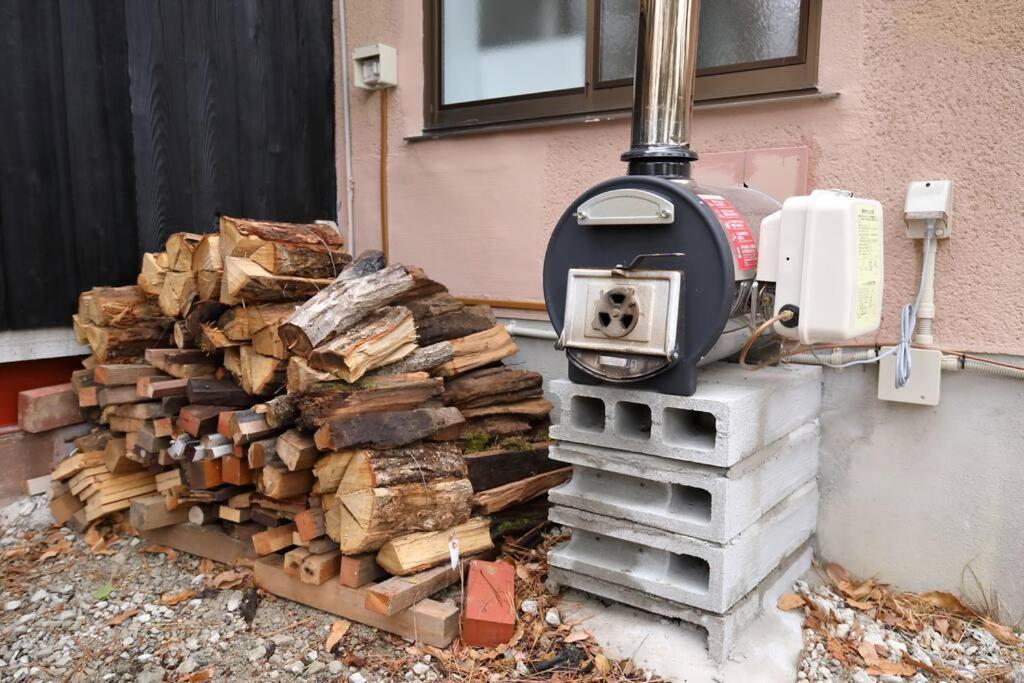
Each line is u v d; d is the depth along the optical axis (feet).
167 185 11.45
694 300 7.19
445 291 10.62
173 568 9.57
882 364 8.84
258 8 12.49
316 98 13.57
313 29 13.41
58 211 10.32
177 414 9.29
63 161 10.31
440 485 8.29
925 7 8.39
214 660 7.66
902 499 9.02
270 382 8.83
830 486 9.48
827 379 9.36
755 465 7.73
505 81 12.08
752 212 8.18
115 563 9.65
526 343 11.91
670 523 7.52
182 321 9.67
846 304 6.91
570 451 8.20
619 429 7.91
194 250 9.39
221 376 9.58
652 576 7.76
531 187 11.59
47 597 8.80
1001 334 8.27
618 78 10.84
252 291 8.65
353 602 8.17
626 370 7.50
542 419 11.05
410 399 8.63
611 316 7.47
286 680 7.34
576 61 11.28
